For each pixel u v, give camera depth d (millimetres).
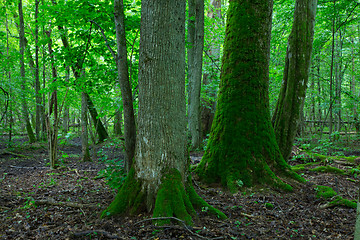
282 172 5023
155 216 3043
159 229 2908
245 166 4863
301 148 9227
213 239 2773
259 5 5027
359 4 8461
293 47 5891
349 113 13883
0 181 5836
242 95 5078
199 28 9281
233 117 5086
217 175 5043
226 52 5328
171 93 3322
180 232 2867
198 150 10039
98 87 5578
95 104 9141
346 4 8359
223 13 15070
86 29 5098
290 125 5973
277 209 3898
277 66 10266
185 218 3062
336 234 3105
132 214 3268
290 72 5941
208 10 14414
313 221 3494
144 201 3334
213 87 11039
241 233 2998
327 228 3293
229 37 5277
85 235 2887
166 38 3244
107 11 4445
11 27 15305
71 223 3307
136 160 3475
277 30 10312
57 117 7215
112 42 4418
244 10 5078
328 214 3754
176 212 3109
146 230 2912
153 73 3275
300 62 5855
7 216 3643
